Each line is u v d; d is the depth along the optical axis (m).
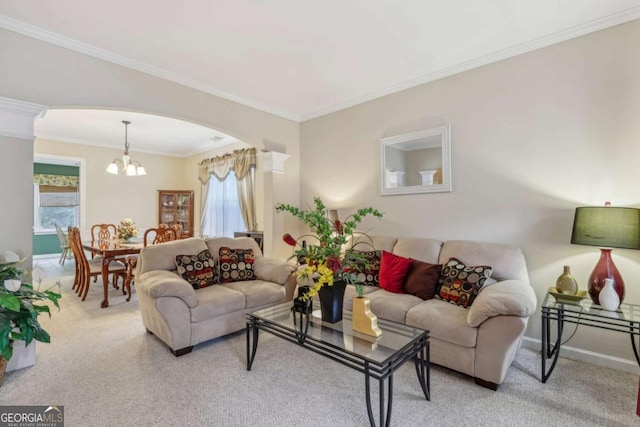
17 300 1.94
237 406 1.92
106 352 2.62
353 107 4.10
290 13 2.34
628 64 2.34
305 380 2.21
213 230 6.78
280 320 2.25
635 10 2.29
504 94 2.90
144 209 7.25
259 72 3.31
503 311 2.00
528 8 2.30
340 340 1.90
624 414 1.83
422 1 2.22
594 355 2.45
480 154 3.04
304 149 4.73
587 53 2.50
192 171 7.62
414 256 3.14
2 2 2.19
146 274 2.90
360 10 2.31
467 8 2.30
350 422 1.78
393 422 1.76
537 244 2.73
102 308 3.79
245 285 3.23
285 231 4.55
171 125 5.32
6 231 2.37
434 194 3.36
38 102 2.54
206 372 2.31
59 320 3.37
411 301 2.60
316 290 2.09
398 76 3.42
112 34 2.60
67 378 2.21
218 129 3.84
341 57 3.00
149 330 2.99
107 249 3.95
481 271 2.51
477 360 2.11
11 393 2.03
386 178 3.73
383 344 1.83
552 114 2.66
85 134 5.89
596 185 2.46
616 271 2.18
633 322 1.91
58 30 2.54
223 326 2.84
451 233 3.24
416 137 3.45
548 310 2.20
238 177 5.96
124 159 5.41
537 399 1.98
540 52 2.71
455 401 1.96
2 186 2.35
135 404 1.93
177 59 3.03
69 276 5.55
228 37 2.65
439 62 3.12
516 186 2.84
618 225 2.08
